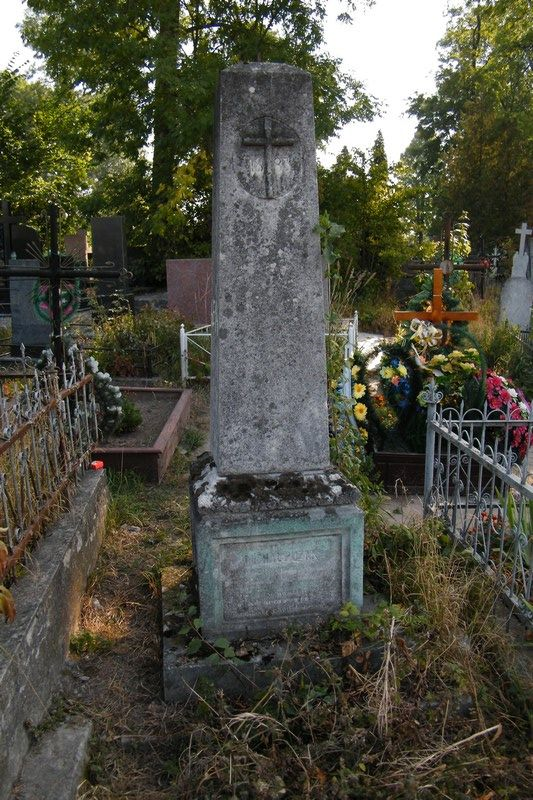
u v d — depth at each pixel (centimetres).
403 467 544
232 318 302
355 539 314
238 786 238
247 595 312
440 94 3041
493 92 2323
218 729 267
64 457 397
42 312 687
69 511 381
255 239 298
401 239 1758
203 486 314
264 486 309
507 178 2017
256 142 290
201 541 300
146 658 325
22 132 2259
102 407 600
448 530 423
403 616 306
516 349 907
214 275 324
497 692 294
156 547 441
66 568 329
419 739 260
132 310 1259
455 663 290
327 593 320
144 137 1817
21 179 2214
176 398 803
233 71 288
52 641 295
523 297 1131
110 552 432
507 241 1873
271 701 280
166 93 1644
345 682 292
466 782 244
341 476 320
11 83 2253
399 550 375
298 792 242
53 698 288
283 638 309
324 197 1769
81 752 256
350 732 257
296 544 311
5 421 306
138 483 543
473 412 558
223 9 1722
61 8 1568
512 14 2333
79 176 2352
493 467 362
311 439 317
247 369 307
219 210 297
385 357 593
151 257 1861
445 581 332
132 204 1986
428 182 3331
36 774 241
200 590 308
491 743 264
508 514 359
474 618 323
